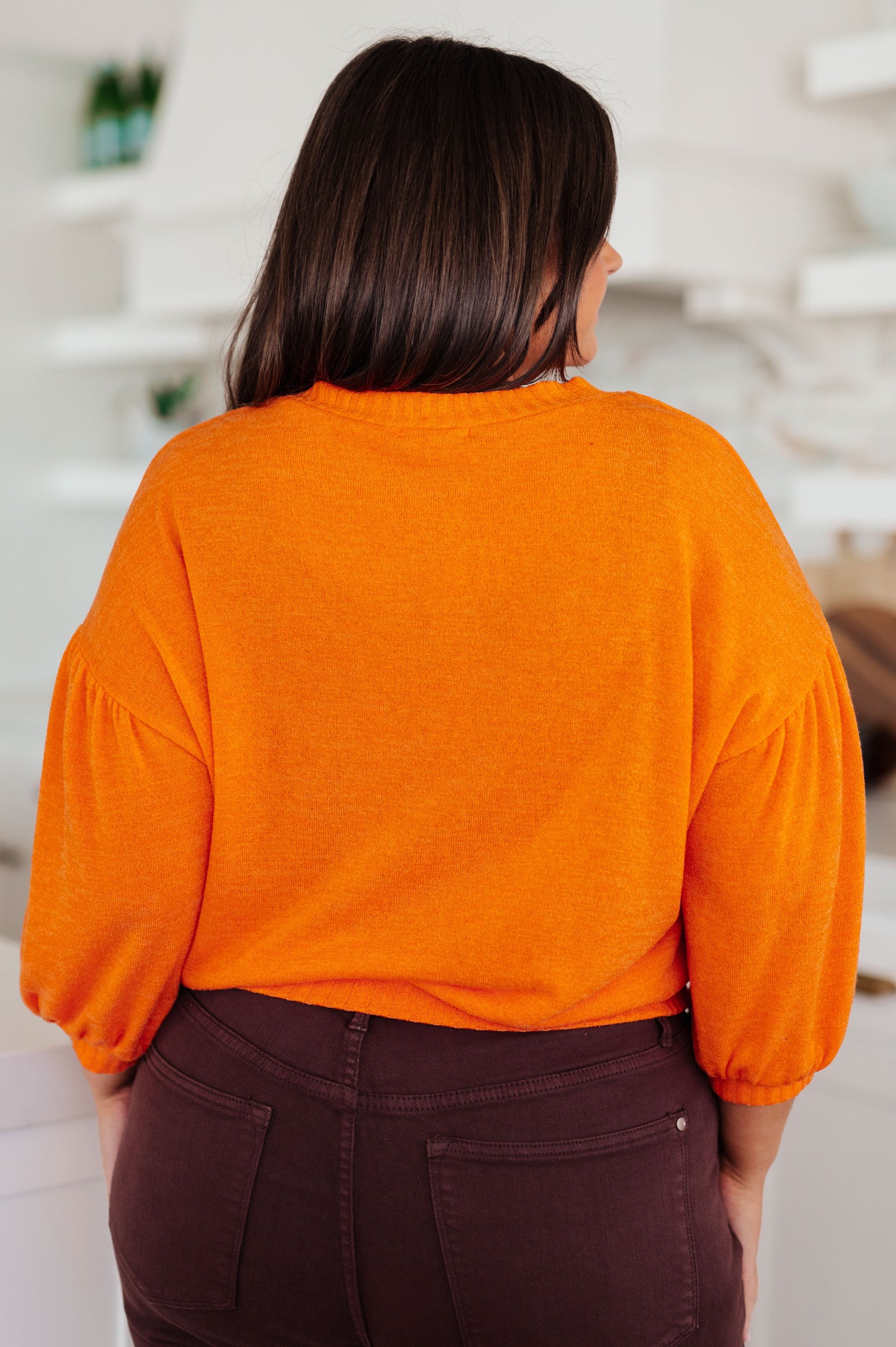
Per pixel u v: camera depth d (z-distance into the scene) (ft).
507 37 5.48
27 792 7.47
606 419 2.24
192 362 9.09
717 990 2.37
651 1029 2.39
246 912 2.39
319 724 2.25
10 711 8.17
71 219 8.87
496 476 2.21
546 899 2.22
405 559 2.21
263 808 2.31
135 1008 2.53
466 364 2.28
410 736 2.22
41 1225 3.06
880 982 4.00
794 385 6.55
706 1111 2.44
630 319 7.30
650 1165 2.29
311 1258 2.31
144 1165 2.45
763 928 2.31
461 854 2.24
